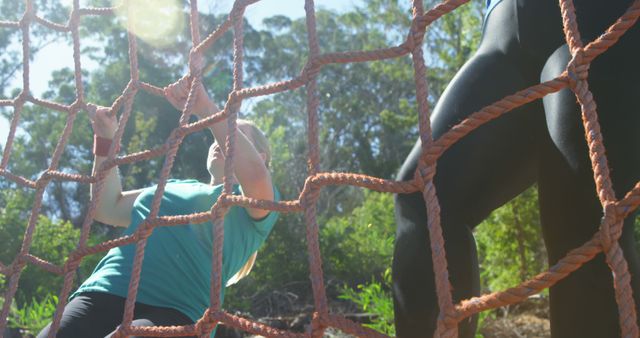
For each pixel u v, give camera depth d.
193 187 2.52
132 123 22.62
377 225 11.72
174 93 2.34
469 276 1.76
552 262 1.63
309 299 10.30
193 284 2.33
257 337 6.50
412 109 21.52
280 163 12.24
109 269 2.37
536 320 6.25
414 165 1.83
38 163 24.67
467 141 1.78
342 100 30.45
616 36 1.14
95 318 2.28
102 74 25.97
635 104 1.54
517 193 1.92
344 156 28.42
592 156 1.11
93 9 2.65
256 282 10.21
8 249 11.05
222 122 2.32
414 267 1.78
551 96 1.63
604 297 1.48
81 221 24.52
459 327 1.81
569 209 1.56
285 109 27.58
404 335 1.82
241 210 2.44
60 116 24.78
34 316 6.79
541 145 1.75
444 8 1.37
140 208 2.53
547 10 1.69
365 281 10.46
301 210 1.52
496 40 1.86
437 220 1.26
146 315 2.27
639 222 6.44
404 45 1.41
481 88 1.83
